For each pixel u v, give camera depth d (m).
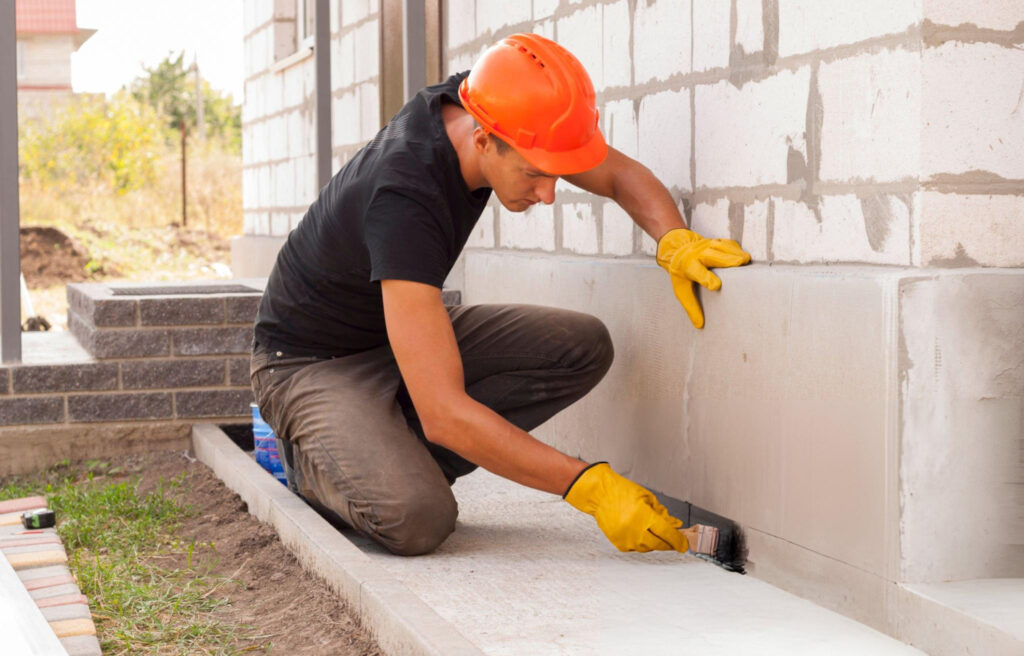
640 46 3.63
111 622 2.92
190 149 24.47
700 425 3.22
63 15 31.28
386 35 6.66
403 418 3.30
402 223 2.85
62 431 4.83
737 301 3.00
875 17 2.55
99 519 3.89
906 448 2.44
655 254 3.56
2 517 3.89
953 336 2.44
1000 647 2.19
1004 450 2.48
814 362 2.69
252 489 3.88
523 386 3.51
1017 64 2.47
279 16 8.95
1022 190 2.50
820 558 2.71
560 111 2.79
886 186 2.54
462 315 3.58
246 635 2.81
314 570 3.12
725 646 2.44
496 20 4.85
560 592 2.83
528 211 4.58
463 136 2.97
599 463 2.96
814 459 2.71
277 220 9.23
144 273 15.42
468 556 3.17
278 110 9.03
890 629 2.49
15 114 4.79
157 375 4.93
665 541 2.90
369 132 6.97
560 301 4.16
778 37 2.90
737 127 3.10
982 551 2.48
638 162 3.49
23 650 2.45
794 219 2.87
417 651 2.37
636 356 3.59
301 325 3.41
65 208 20.50
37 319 8.14
